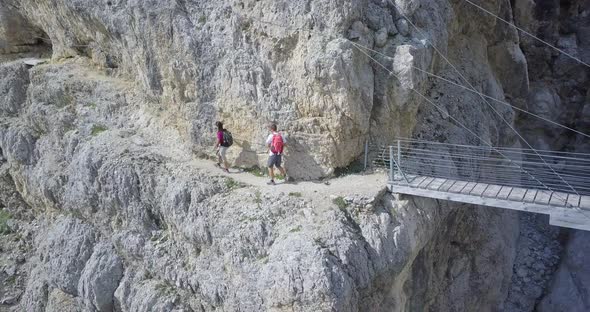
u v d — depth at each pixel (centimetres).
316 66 1068
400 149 1148
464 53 1497
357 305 968
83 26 1518
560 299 1537
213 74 1208
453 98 1353
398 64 1128
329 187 1104
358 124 1130
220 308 1093
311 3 1101
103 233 1364
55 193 1466
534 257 1725
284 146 1141
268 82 1157
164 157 1289
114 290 1302
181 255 1199
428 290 1306
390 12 1180
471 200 998
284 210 1060
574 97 2056
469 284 1489
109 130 1416
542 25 2033
